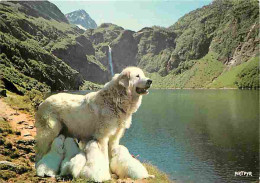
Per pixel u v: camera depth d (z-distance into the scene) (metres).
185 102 113.06
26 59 133.12
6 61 109.56
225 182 27.41
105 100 6.45
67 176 6.27
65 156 6.55
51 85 136.88
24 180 6.35
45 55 153.75
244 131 53.38
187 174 29.34
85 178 5.97
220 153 38.22
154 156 35.84
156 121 65.56
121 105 6.38
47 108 6.82
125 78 6.36
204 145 42.72
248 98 123.81
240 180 28.08
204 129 55.91
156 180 6.46
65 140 6.63
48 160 6.50
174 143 43.44
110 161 6.59
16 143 9.35
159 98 136.12
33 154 8.92
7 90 27.83
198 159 34.97
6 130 10.47
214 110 85.12
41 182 6.10
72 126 6.70
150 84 6.27
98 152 6.20
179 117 72.25
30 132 11.28
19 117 13.88
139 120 67.25
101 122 6.39
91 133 6.59
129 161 6.47
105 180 6.00
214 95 147.75
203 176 29.00
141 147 40.53
